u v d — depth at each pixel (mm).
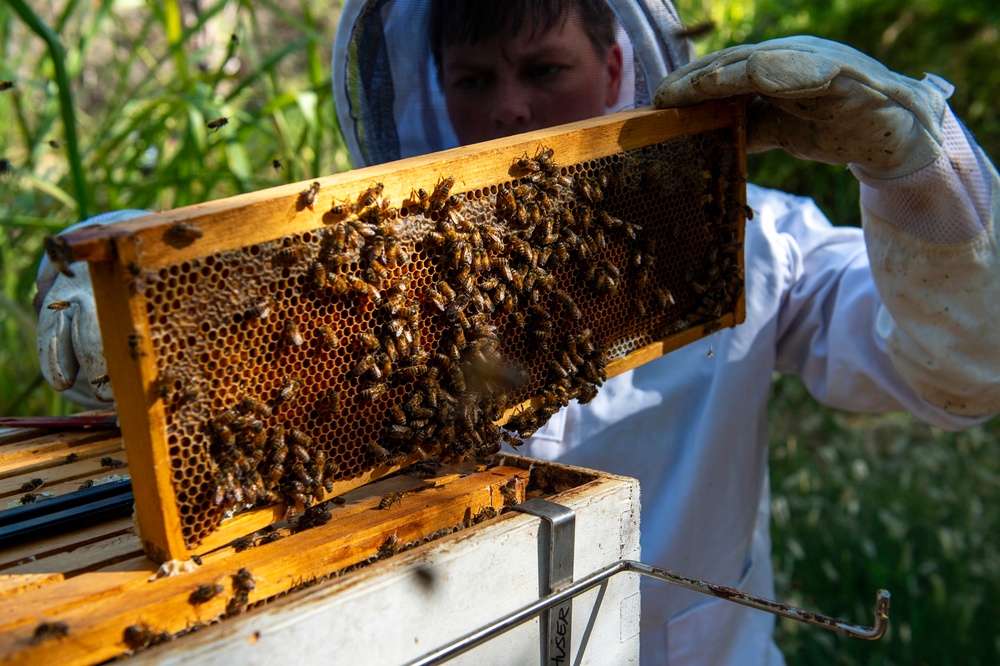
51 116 3736
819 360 2484
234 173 3377
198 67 5113
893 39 6199
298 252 1199
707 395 2395
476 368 1420
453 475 1523
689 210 1737
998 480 4746
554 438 2318
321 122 3508
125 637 1045
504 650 1286
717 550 2396
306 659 1066
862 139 1688
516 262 1458
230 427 1194
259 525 1270
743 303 1863
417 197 1320
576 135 1487
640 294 1679
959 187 1784
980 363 1970
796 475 4645
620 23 2031
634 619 1483
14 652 975
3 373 3588
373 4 2186
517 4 2025
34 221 3195
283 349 1242
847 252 2494
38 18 2455
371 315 1329
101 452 1655
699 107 1680
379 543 1311
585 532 1364
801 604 3953
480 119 2248
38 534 1287
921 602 3904
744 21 5934
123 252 1053
